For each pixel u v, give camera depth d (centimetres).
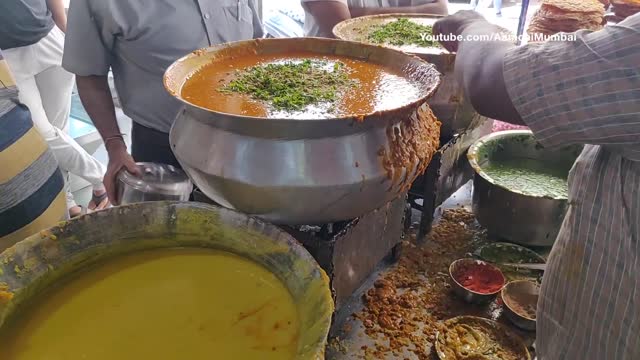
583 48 66
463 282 126
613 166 84
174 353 66
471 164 152
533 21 208
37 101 229
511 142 174
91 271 79
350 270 105
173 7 141
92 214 78
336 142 76
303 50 121
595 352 92
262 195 78
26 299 72
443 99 133
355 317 113
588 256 90
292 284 72
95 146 296
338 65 113
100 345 67
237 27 158
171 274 78
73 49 141
